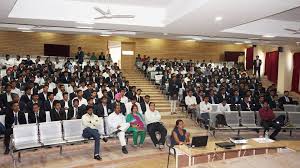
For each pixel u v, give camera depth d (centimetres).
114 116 824
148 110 881
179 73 1538
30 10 950
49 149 796
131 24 1044
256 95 1290
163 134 852
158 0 948
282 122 1014
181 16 868
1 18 963
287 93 1332
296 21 1205
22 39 1781
